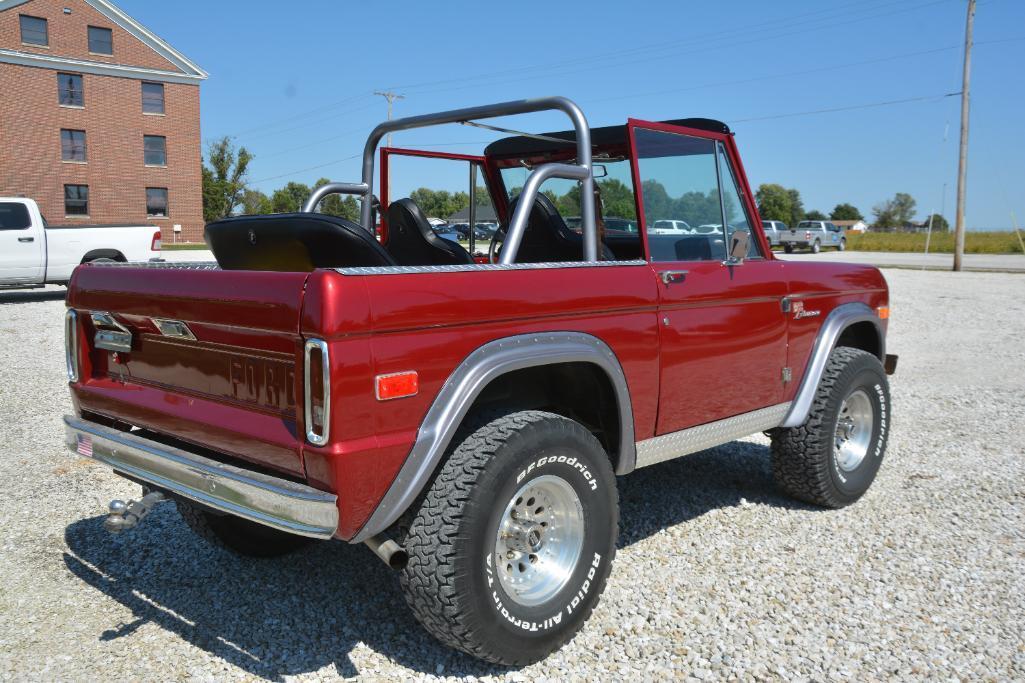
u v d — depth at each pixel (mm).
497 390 3256
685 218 3799
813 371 4391
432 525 2604
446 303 2625
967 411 7242
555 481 2914
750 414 4043
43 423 6289
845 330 4973
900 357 10320
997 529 4332
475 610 2627
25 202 14180
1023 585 3658
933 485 5078
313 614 3311
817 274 4438
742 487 5016
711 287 3678
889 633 3213
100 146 39812
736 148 4074
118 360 3312
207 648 3031
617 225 4312
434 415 2613
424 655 2998
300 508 2412
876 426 4785
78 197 39656
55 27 37969
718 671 2926
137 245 15234
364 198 4359
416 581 2615
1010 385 8492
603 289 3160
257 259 3232
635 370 3314
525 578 2928
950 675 2922
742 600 3471
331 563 3836
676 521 4387
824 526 4348
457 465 2672
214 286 2684
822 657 3023
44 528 4176
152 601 3416
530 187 3188
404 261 3650
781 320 4160
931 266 30969
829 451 4438
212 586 3564
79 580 3600
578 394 3443
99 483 4891
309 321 2369
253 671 2879
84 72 38906
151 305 2939
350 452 2400
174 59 41125
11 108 37312
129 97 40344
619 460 3355
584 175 3395
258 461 2639
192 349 2916
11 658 2934
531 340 2885
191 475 2715
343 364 2379
